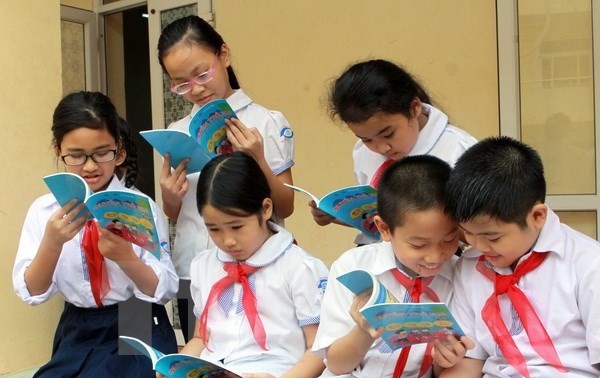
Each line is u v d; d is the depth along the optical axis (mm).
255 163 2283
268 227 2406
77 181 2189
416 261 1883
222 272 2377
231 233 2240
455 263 2072
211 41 2592
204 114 2336
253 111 2725
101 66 5258
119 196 2094
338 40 3961
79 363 2479
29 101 3264
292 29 4098
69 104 2455
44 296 2494
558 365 1810
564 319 1824
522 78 3506
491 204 1733
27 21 3258
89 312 2549
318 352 2061
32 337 3287
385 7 3809
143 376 2451
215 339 2316
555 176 3486
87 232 2518
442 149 2299
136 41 5316
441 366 1961
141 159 5211
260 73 4215
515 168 1769
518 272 1876
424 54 3715
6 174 3188
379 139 2174
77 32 5137
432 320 1699
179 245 2711
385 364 2020
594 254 1824
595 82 3365
